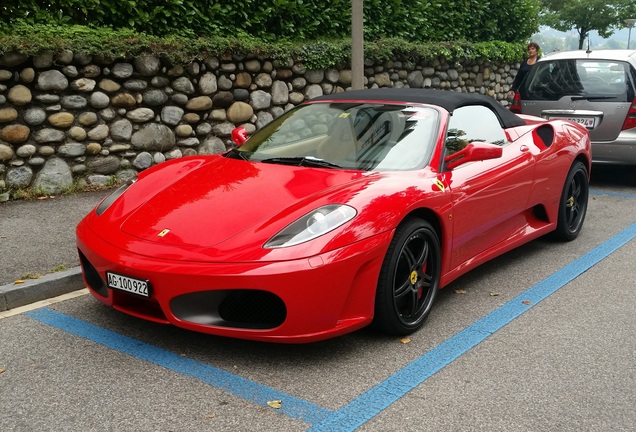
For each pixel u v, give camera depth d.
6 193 6.31
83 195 6.64
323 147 4.27
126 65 6.94
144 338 3.71
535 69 8.50
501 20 13.30
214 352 3.54
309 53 8.77
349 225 3.38
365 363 3.45
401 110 4.47
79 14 7.26
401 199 3.64
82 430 2.80
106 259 3.43
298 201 3.55
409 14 11.20
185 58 7.33
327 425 2.86
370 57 9.66
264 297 3.30
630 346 3.74
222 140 7.94
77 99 6.66
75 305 4.20
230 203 3.61
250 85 8.13
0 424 2.83
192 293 3.24
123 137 7.03
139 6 7.65
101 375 3.28
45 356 3.48
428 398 3.11
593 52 8.27
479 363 3.49
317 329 3.31
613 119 7.85
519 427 2.88
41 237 5.27
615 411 3.03
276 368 3.37
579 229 5.96
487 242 4.65
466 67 11.88
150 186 4.03
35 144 6.47
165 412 2.95
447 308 4.28
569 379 3.33
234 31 8.56
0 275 4.41
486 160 4.57
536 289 4.66
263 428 2.82
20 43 6.18
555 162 5.33
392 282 3.59
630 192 8.11
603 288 4.71
